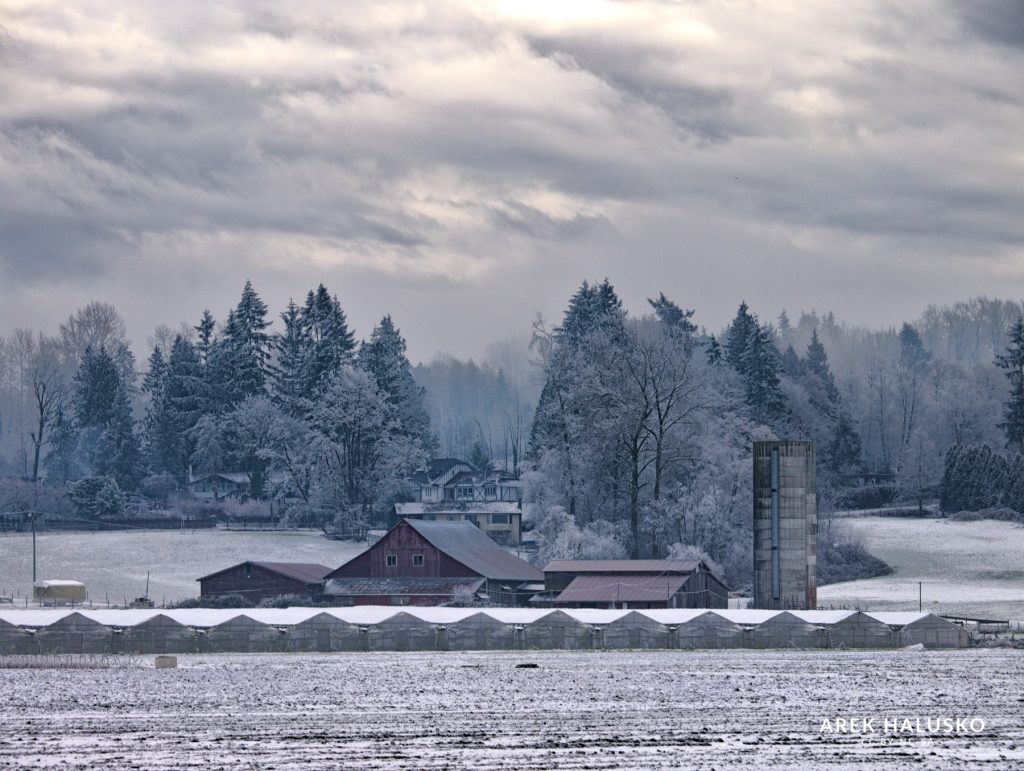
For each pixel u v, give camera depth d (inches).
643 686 2896.2
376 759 2031.3
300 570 5757.9
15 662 3511.3
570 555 6063.0
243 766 1984.5
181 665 3442.4
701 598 5221.5
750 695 2743.6
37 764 2003.0
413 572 5521.7
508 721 2389.3
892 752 2081.7
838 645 3860.7
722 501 6294.3
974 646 3890.3
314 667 3344.0
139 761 2021.4
